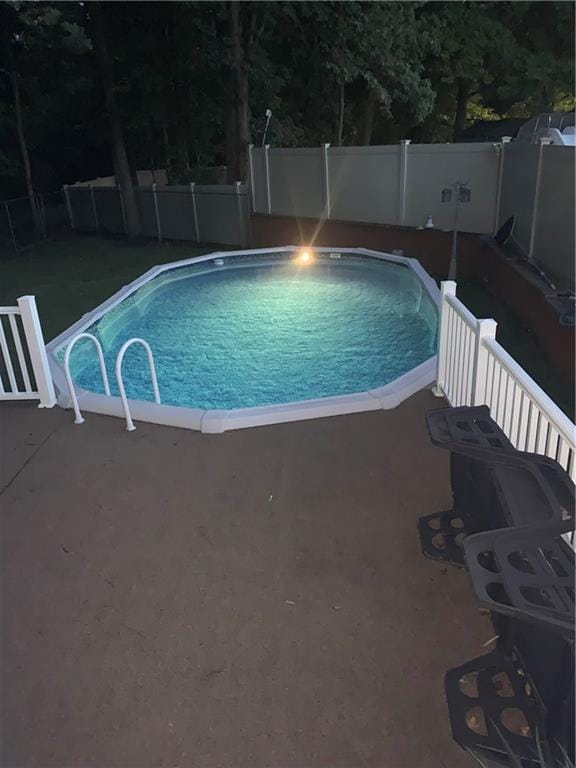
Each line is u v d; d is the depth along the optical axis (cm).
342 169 1325
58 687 241
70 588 296
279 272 1356
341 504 351
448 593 279
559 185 760
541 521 203
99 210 1955
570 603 176
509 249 961
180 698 233
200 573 301
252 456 410
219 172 2158
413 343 859
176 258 1488
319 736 215
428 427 275
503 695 225
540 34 2488
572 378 585
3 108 2294
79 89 2119
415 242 1196
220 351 866
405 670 240
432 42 2112
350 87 2255
